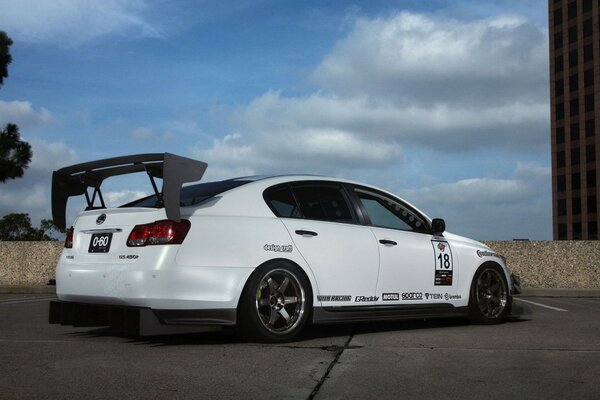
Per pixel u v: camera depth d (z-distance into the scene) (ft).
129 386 13.20
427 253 22.35
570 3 308.81
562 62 313.12
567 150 310.24
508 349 17.57
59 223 21.07
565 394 12.70
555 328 22.58
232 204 18.86
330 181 21.33
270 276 18.60
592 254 49.32
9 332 21.38
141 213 18.21
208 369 14.84
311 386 13.26
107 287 17.92
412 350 17.35
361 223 21.25
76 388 13.01
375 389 13.07
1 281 52.26
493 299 24.18
